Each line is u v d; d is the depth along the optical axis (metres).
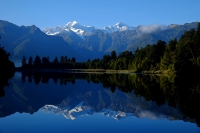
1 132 19.23
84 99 38.81
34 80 82.25
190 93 40.47
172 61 94.12
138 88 52.69
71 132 19.08
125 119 23.28
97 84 67.12
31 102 35.00
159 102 32.41
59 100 37.66
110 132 19.05
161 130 19.39
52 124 21.59
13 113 26.48
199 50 86.38
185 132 18.77
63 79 89.62
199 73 86.56
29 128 20.27
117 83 69.12
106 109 29.41
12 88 54.16
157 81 69.00
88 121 22.66
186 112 25.61
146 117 23.91
